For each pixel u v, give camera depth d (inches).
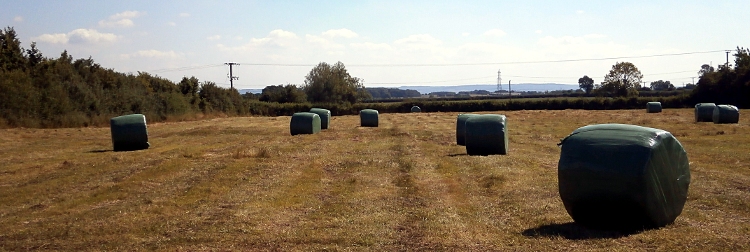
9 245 365.1
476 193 494.6
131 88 2023.9
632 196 335.3
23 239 379.2
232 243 354.3
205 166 687.7
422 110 2768.2
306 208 451.8
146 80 2246.6
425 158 746.8
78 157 832.9
